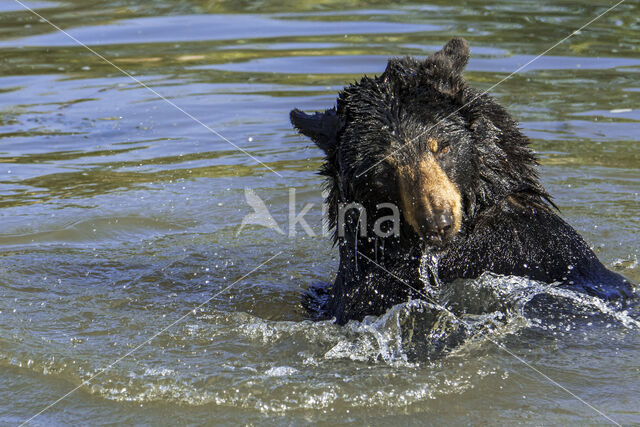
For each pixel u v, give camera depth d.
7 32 24.23
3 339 8.96
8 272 11.08
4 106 18.03
